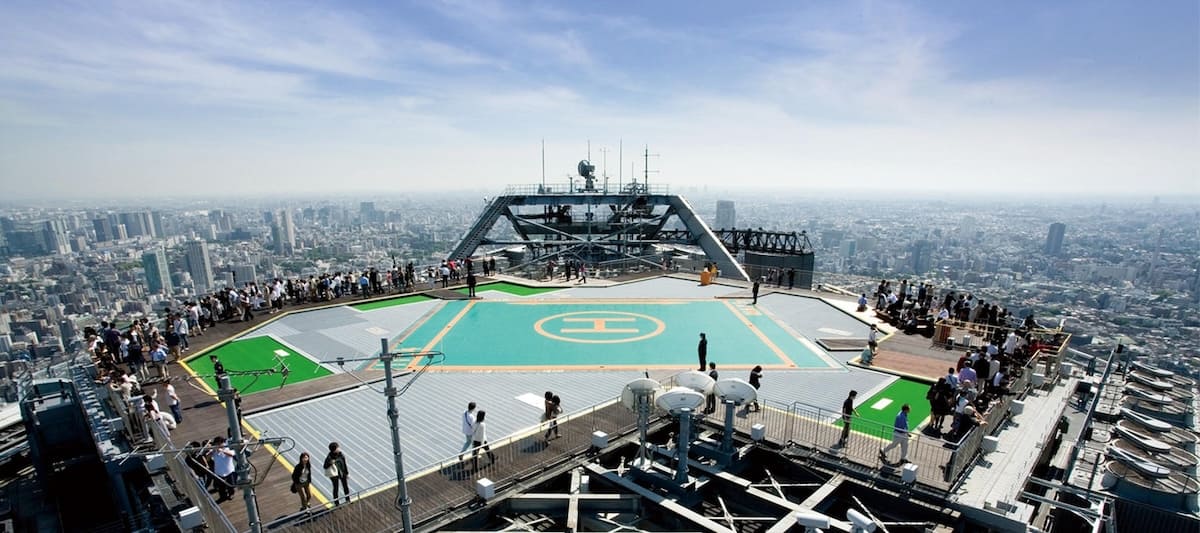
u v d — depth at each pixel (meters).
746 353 26.36
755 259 51.75
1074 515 18.94
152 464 16.30
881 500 14.34
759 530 13.95
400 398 20.94
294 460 16.23
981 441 16.11
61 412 26.17
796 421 17.97
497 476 14.49
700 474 15.19
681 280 44.66
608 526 13.27
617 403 18.92
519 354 26.17
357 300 36.88
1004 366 22.19
